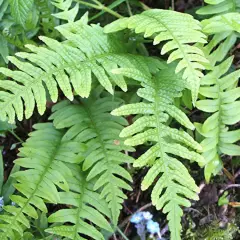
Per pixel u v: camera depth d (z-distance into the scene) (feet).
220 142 1.40
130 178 1.34
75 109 1.49
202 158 1.24
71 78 1.26
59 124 1.44
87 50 1.33
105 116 1.47
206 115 1.63
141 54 1.60
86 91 1.25
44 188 1.30
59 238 1.35
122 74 1.26
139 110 1.25
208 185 1.61
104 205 1.34
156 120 1.25
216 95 1.37
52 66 1.27
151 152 1.23
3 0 1.55
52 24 1.59
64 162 1.39
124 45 1.48
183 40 1.22
